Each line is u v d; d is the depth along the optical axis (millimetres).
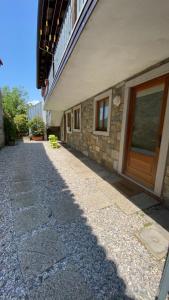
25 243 1629
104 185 3156
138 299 1115
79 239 1689
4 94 20500
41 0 3029
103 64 2568
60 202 2490
